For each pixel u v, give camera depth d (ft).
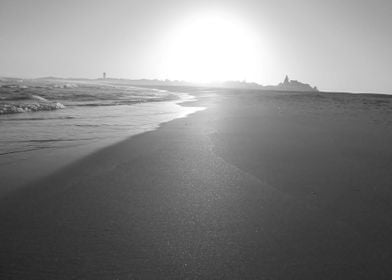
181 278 7.56
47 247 8.80
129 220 10.72
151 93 162.81
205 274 7.75
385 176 16.14
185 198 12.94
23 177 15.17
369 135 29.58
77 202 12.19
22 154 20.33
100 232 9.78
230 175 16.22
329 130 32.60
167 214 11.32
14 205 11.74
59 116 44.45
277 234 9.93
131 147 23.07
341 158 19.95
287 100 107.65
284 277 7.67
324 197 13.17
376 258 8.55
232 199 12.92
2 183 14.20
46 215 10.93
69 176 15.55
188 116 48.24
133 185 14.40
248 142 25.36
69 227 10.05
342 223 10.74
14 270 7.69
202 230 10.12
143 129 32.99
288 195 13.42
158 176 15.89
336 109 68.39
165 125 36.47
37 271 7.66
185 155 20.61
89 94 108.68
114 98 98.43
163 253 8.67
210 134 29.48
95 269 7.80
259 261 8.38
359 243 9.38
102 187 14.03
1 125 33.96
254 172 16.79
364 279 7.61
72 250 8.68
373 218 11.14
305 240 9.55
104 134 29.30
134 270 7.82
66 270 7.73
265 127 34.60
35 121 38.17
